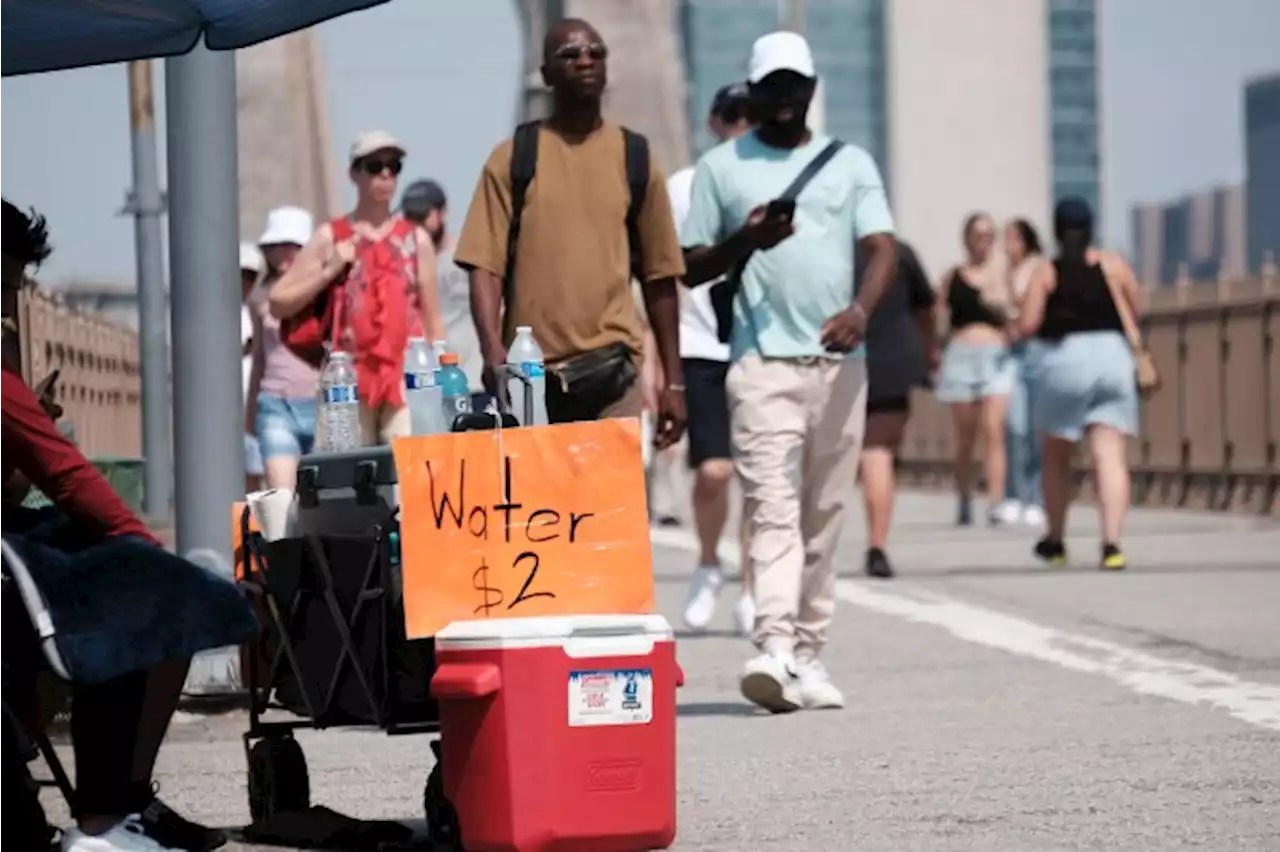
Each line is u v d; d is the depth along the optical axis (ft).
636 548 45.73
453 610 45.09
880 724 64.44
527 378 54.60
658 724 44.32
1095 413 111.55
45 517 44.83
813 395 67.62
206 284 71.97
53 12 51.29
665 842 44.60
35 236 45.55
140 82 133.08
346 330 78.38
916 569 115.34
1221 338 155.74
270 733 50.62
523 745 43.42
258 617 50.34
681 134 373.20
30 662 43.96
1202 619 87.92
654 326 62.95
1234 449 154.71
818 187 67.92
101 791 45.03
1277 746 58.65
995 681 72.74
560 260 60.59
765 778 55.98
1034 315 112.06
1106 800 51.72
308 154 264.11
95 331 126.52
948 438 213.87
